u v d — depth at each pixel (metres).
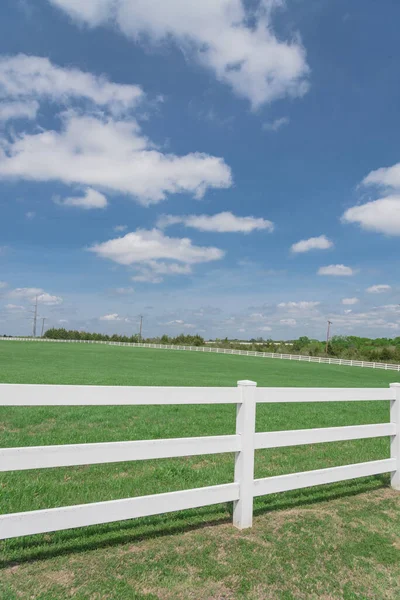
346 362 57.72
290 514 4.72
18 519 3.17
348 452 7.82
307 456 7.44
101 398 3.65
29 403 3.36
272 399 4.55
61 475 5.96
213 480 5.84
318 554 3.80
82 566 3.43
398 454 5.75
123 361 40.38
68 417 10.18
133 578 3.28
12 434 8.19
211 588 3.21
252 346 92.44
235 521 4.31
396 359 68.44
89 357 44.53
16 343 75.81
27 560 3.51
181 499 3.88
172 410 11.73
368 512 4.85
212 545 3.86
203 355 60.44
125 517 3.60
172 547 3.80
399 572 3.59
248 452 4.29
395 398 5.81
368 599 3.21
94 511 3.46
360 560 3.74
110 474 6.06
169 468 6.37
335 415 11.86
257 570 3.48
